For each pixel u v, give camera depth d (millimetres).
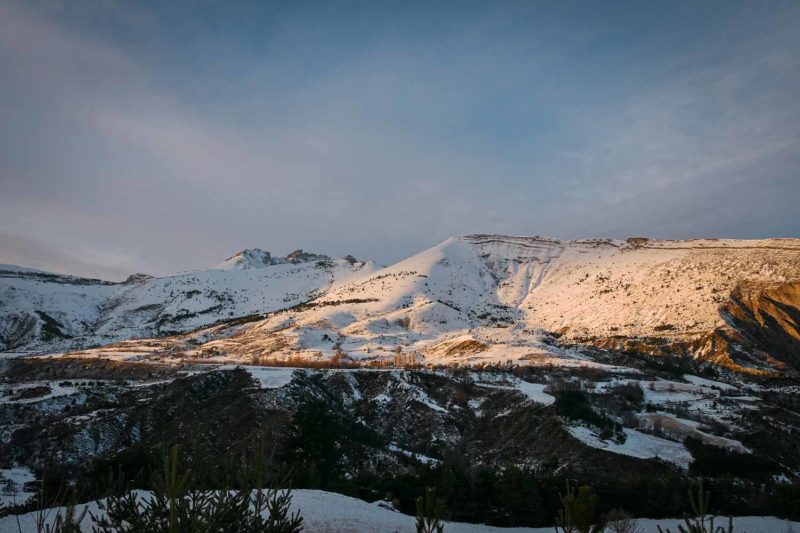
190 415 86312
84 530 23188
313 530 27922
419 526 13367
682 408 84438
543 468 62000
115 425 84375
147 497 24844
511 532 35250
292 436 52406
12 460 75875
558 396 83062
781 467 62781
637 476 57000
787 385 114812
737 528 35656
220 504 12375
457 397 92000
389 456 66750
